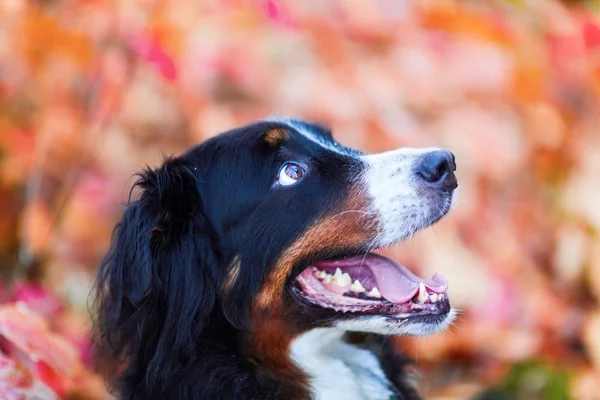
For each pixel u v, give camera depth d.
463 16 5.92
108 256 3.63
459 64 5.83
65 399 3.85
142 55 5.20
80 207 5.47
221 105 5.50
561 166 5.92
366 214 3.58
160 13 5.13
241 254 3.62
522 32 6.11
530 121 5.86
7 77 5.50
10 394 3.54
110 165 5.58
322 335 3.66
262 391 3.67
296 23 5.62
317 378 3.72
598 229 5.63
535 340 5.14
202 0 5.32
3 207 5.62
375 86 5.62
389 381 3.94
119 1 5.14
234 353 3.64
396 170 3.61
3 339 3.74
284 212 3.62
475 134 5.62
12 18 5.24
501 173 5.62
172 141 5.64
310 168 3.66
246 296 3.61
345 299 3.55
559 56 6.10
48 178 5.44
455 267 5.21
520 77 5.86
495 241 5.54
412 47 5.81
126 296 3.50
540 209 5.80
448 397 4.93
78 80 5.57
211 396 3.57
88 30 5.26
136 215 3.50
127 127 5.62
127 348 3.61
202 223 3.64
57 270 5.35
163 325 3.56
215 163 3.73
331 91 5.52
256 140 3.71
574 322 5.29
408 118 5.56
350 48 5.80
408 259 5.23
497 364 5.13
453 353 5.19
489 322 5.18
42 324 3.92
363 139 5.40
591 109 6.08
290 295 3.60
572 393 4.90
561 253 5.65
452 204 3.65
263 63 5.51
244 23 5.41
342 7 5.74
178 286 3.55
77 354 4.25
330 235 3.59
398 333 3.54
